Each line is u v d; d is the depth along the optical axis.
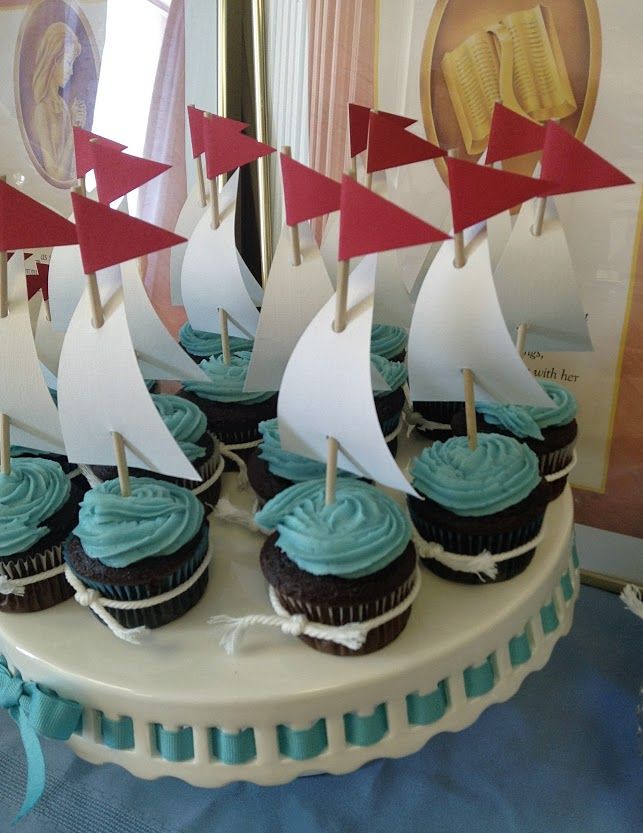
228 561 0.68
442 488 0.62
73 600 0.64
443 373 0.61
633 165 0.82
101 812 0.70
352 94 0.94
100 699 0.54
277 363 0.69
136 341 0.71
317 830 0.68
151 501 0.60
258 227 1.11
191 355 0.94
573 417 0.75
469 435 0.64
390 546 0.55
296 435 0.57
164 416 0.74
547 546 0.68
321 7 0.93
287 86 1.00
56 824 0.69
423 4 0.86
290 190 0.60
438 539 0.63
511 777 0.73
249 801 0.72
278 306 0.67
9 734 0.79
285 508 0.59
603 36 0.79
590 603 0.97
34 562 0.60
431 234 0.44
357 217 0.45
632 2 0.76
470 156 0.90
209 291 0.82
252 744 0.53
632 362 0.89
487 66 0.85
